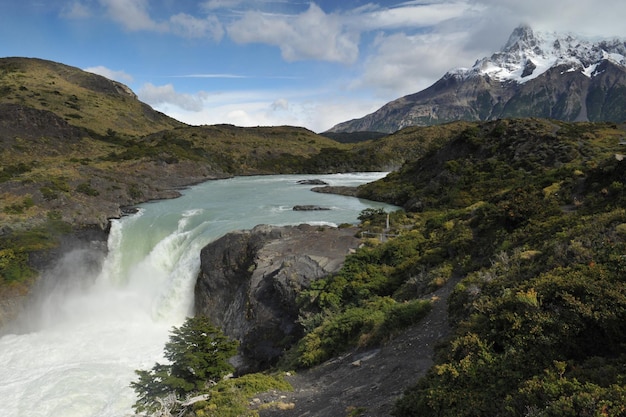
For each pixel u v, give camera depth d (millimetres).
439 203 49312
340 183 87812
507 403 7016
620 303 7898
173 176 90062
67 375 25172
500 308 9953
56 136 109188
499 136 59375
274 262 30047
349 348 17172
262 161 122812
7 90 144125
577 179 26844
